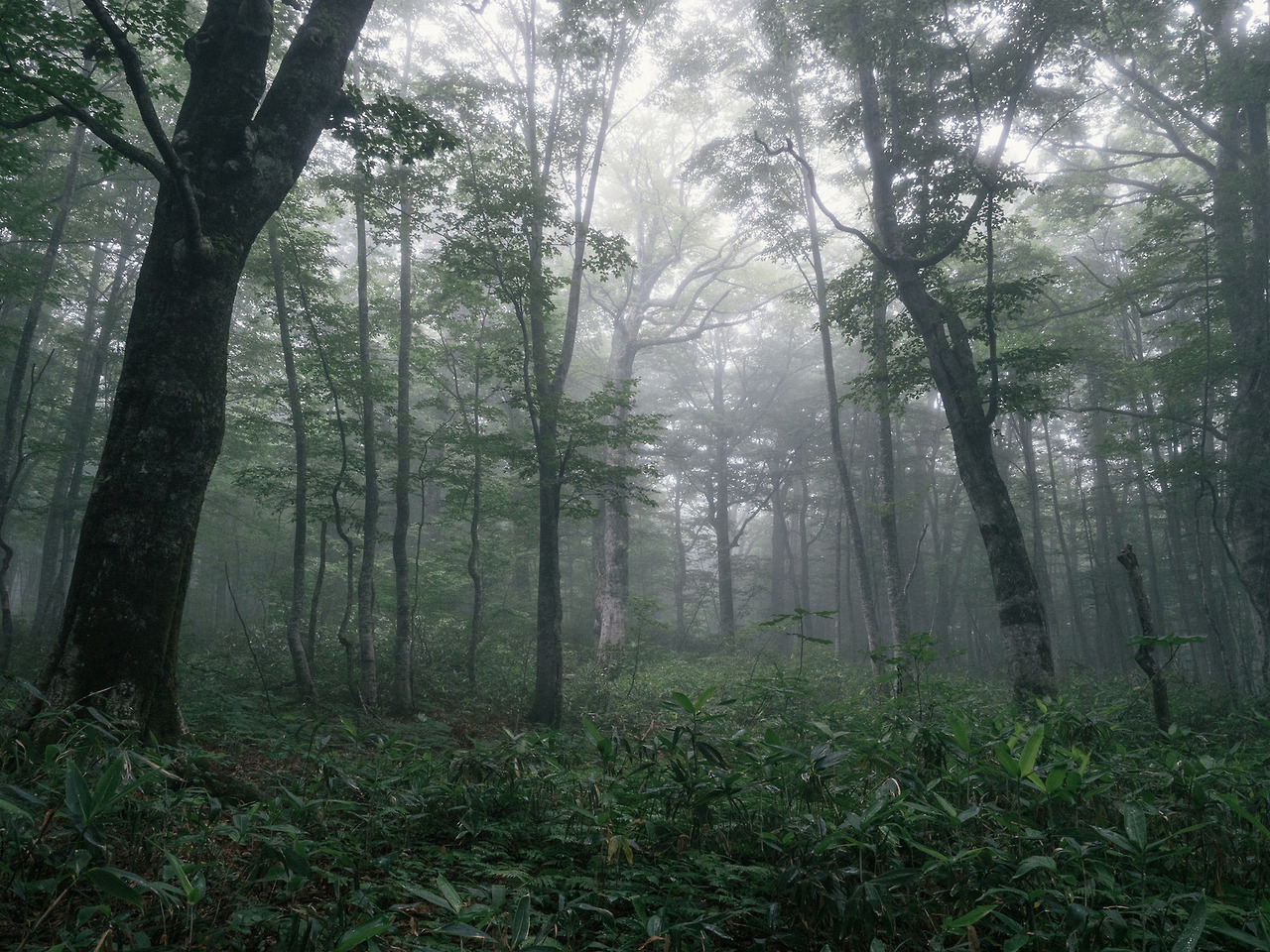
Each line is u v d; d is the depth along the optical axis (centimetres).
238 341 1950
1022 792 431
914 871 336
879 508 1705
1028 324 2119
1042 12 1249
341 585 2272
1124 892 330
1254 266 1698
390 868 378
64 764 394
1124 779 489
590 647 2262
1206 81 1764
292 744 619
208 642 1628
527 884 366
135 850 355
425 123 823
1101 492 2712
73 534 1962
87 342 2042
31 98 640
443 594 1786
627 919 328
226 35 673
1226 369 1656
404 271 1370
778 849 376
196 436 602
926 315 1294
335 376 1325
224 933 292
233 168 643
